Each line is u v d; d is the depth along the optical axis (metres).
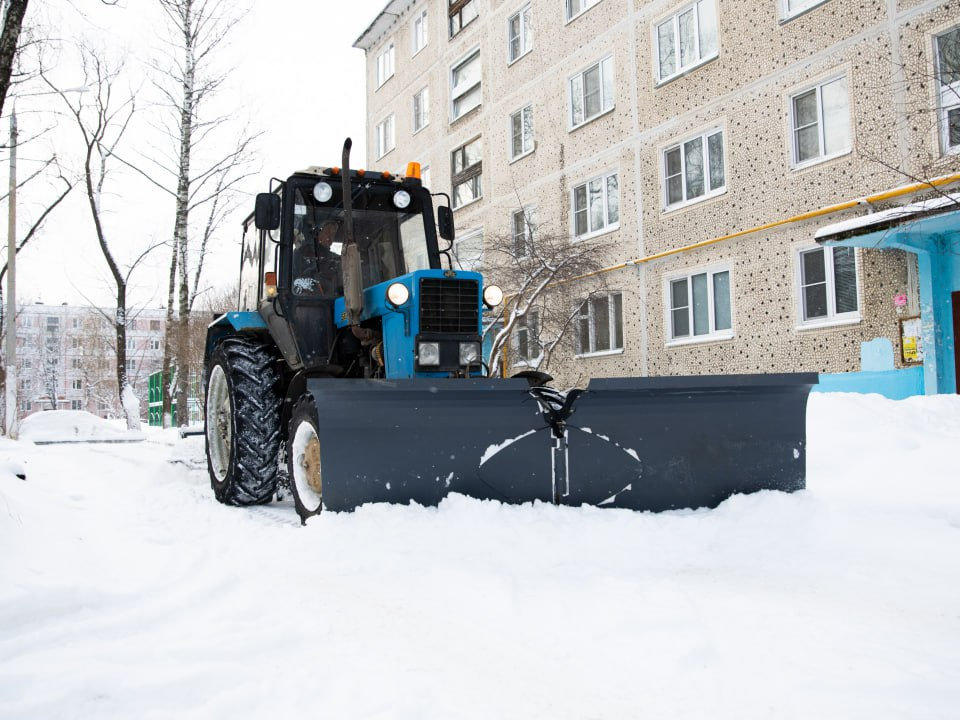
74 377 71.94
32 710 1.79
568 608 2.57
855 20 10.32
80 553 3.32
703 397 4.13
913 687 1.93
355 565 3.16
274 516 4.66
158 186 16.62
